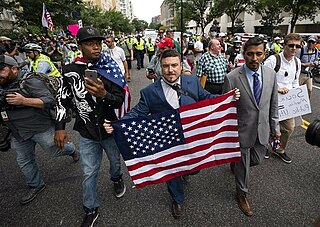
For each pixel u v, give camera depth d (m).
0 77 2.14
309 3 15.16
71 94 2.10
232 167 3.02
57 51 8.92
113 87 2.01
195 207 2.48
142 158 2.10
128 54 9.59
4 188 2.96
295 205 2.45
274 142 3.16
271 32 27.62
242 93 2.12
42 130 2.50
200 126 2.10
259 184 2.80
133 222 2.34
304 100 3.04
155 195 2.70
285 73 3.00
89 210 2.27
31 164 2.62
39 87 2.29
